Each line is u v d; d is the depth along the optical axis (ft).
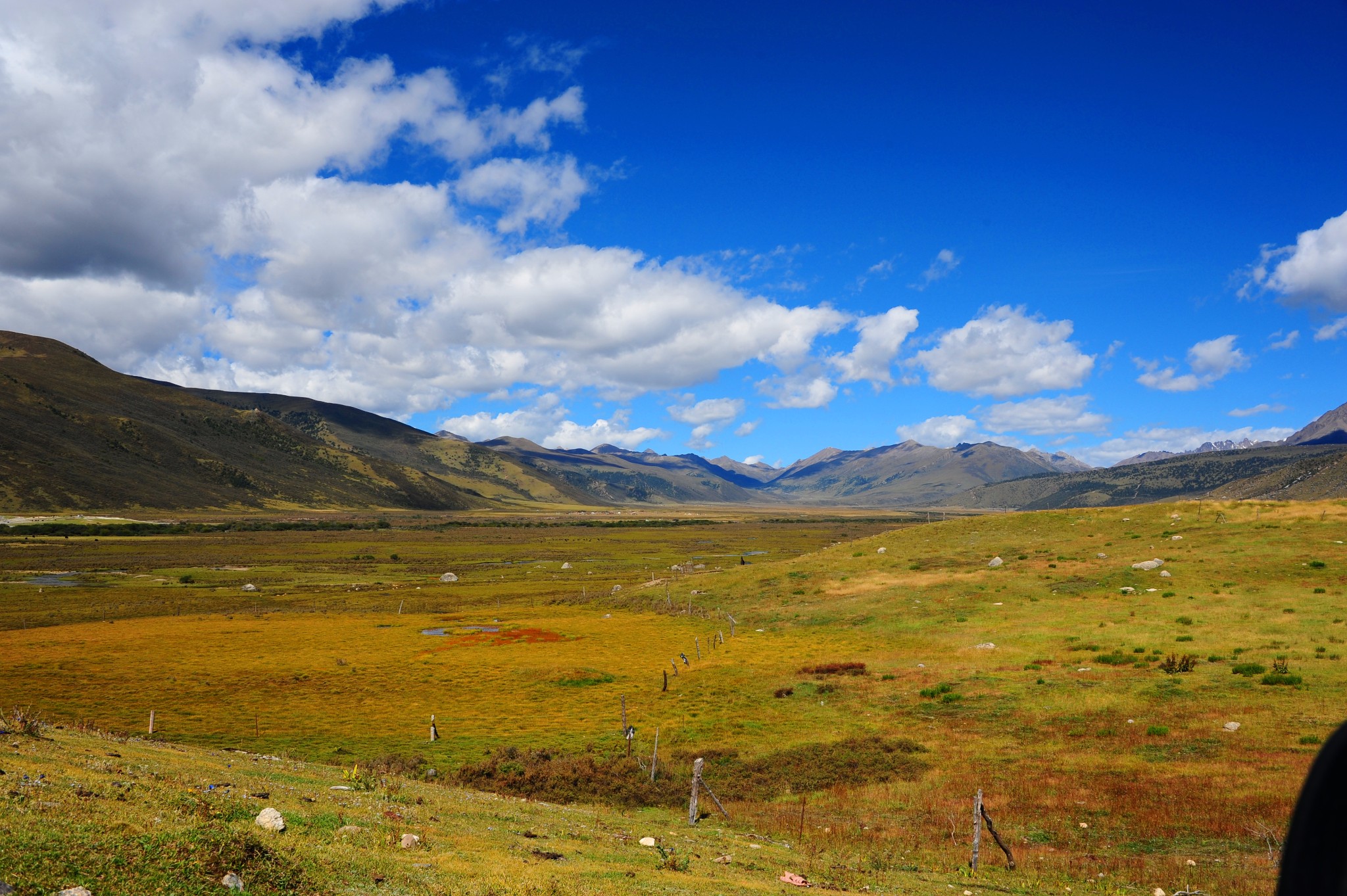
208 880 37.06
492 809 79.36
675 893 52.49
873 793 108.58
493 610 332.60
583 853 62.69
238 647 249.96
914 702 154.92
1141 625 191.42
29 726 73.00
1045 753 118.62
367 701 182.50
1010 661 177.68
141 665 221.25
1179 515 301.43
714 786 116.98
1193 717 126.41
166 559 531.09
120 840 38.11
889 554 325.42
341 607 350.84
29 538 638.12
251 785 67.56
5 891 30.71
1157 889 70.44
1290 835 10.32
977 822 80.59
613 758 131.85
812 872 70.44
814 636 234.17
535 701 179.83
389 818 62.18
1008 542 312.29
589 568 511.40
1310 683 135.03
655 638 254.06
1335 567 214.69
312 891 40.06
